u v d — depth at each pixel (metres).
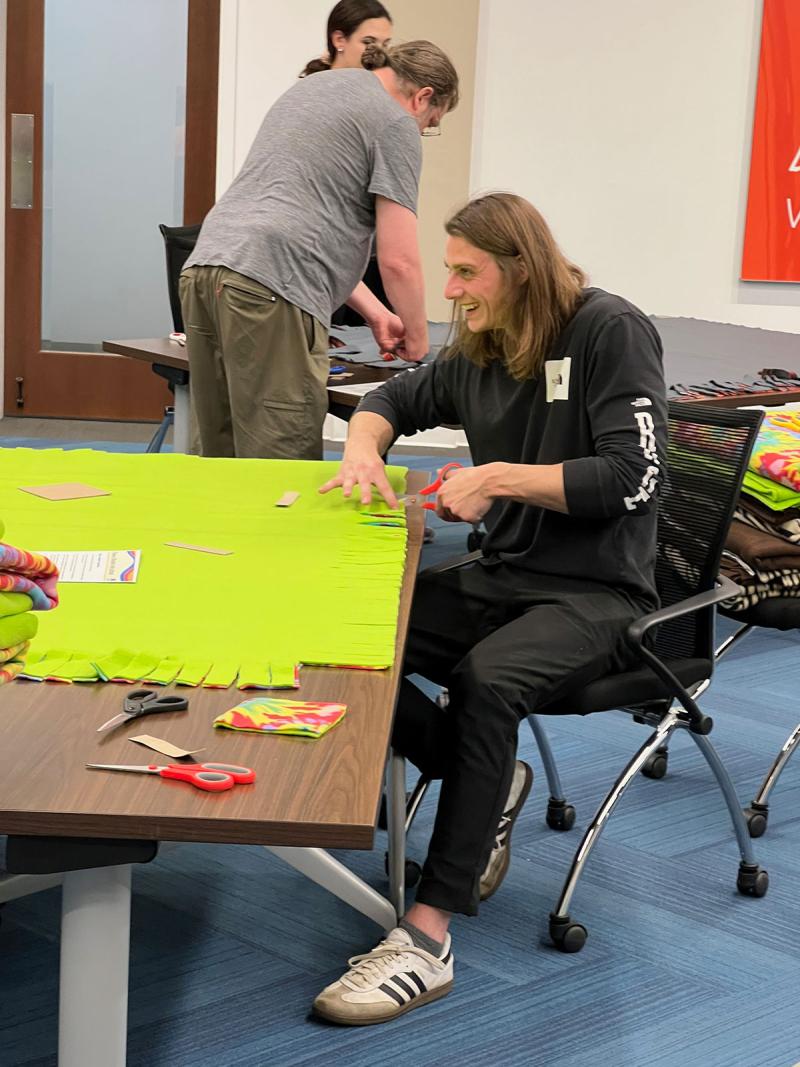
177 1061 1.85
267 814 1.11
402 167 3.19
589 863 2.54
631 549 2.17
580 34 6.48
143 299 6.97
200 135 6.81
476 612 2.22
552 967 2.16
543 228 2.08
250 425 3.22
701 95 6.42
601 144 6.59
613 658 2.11
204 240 3.22
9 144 6.71
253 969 2.11
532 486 2.02
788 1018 2.04
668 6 6.37
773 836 2.70
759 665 3.82
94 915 1.29
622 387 2.07
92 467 2.49
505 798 1.98
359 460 2.29
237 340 3.15
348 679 1.43
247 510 2.16
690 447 2.39
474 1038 1.94
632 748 3.14
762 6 6.25
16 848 1.14
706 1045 1.95
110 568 1.78
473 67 6.58
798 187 6.37
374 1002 1.96
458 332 2.30
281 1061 1.87
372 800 1.14
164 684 1.39
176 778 1.17
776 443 2.91
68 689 1.38
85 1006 1.31
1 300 6.77
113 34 6.68
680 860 2.56
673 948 2.24
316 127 3.17
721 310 6.64
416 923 2.02
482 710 1.94
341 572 1.80
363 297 3.58
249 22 6.35
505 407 2.25
